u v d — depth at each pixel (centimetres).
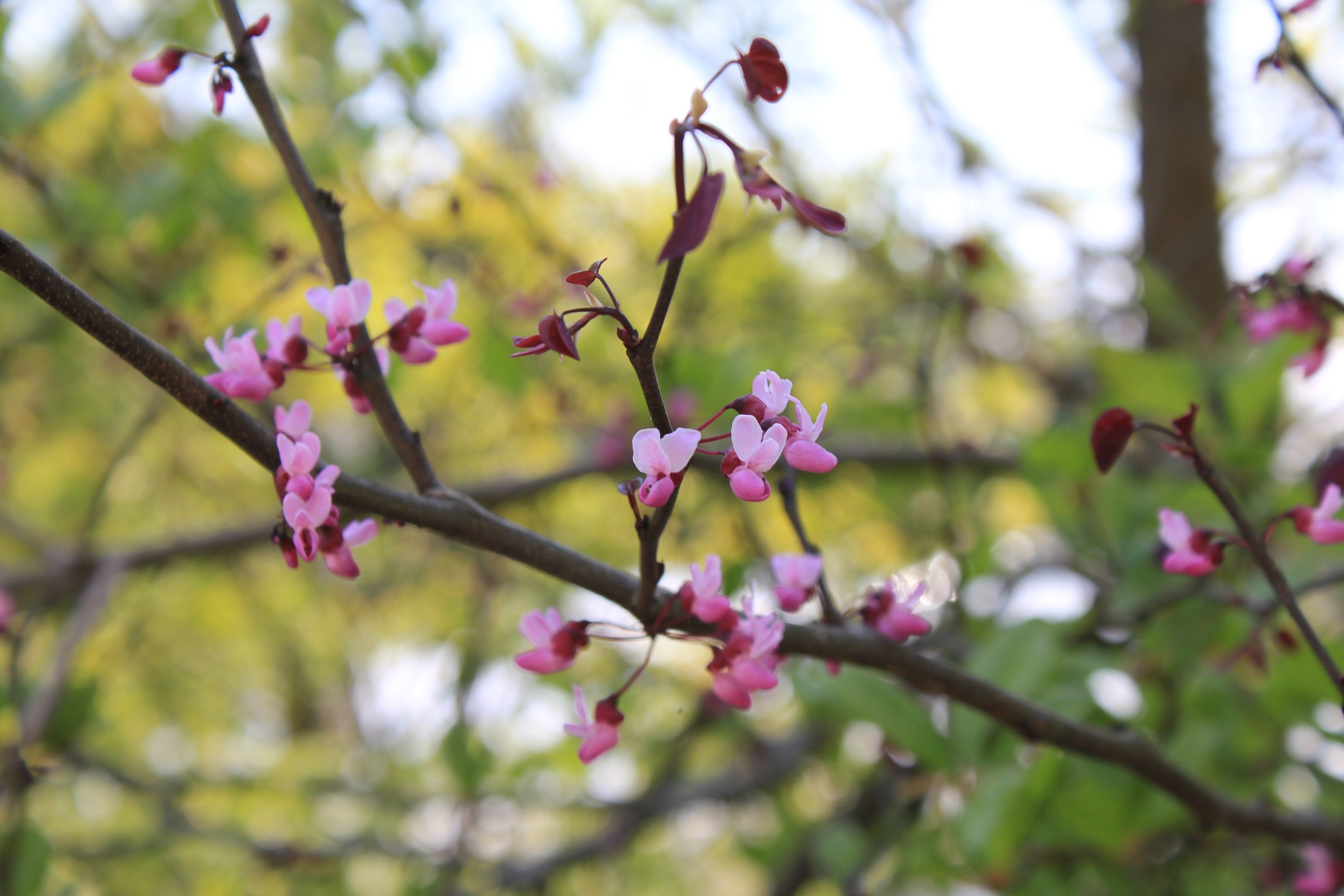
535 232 96
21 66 108
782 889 111
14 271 49
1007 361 123
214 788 122
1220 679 69
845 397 111
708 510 110
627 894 151
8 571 94
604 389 113
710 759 142
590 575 52
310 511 50
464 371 114
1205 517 73
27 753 65
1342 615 105
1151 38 131
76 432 155
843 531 124
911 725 64
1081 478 79
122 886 134
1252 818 59
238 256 101
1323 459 68
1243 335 90
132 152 112
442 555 134
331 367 52
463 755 96
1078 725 56
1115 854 67
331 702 236
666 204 118
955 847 68
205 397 51
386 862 131
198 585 164
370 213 98
